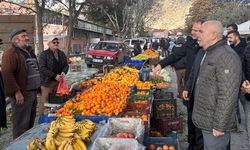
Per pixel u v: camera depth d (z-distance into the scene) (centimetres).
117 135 399
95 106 564
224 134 404
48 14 2172
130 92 783
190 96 534
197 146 567
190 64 652
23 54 595
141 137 405
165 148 448
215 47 397
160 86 1071
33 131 443
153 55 2291
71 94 746
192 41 652
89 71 2286
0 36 1293
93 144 356
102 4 2145
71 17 1852
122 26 5750
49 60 762
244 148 657
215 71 390
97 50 2445
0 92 551
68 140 353
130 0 3903
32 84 606
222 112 378
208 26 400
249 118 637
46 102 764
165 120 721
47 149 352
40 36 1495
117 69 1161
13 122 598
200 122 409
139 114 590
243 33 2367
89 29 5700
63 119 458
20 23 1310
